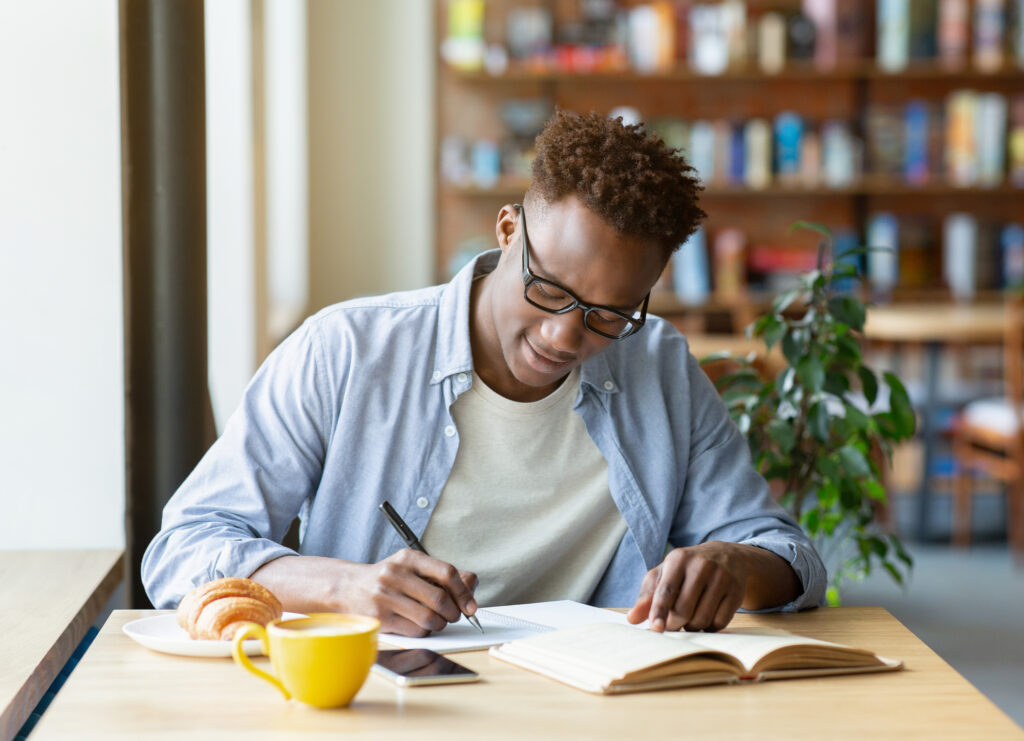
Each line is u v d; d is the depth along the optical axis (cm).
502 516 145
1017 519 426
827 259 514
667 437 150
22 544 180
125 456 180
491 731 88
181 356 184
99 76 173
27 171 174
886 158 513
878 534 231
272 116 443
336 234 514
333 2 505
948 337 430
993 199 533
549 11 513
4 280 175
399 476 143
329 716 91
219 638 107
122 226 177
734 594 117
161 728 88
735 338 500
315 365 142
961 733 89
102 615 181
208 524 132
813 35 511
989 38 511
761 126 506
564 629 110
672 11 505
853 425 204
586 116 128
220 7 293
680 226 124
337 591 116
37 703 118
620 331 127
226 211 294
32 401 178
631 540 148
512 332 129
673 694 97
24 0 171
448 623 118
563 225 121
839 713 93
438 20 522
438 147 526
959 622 345
